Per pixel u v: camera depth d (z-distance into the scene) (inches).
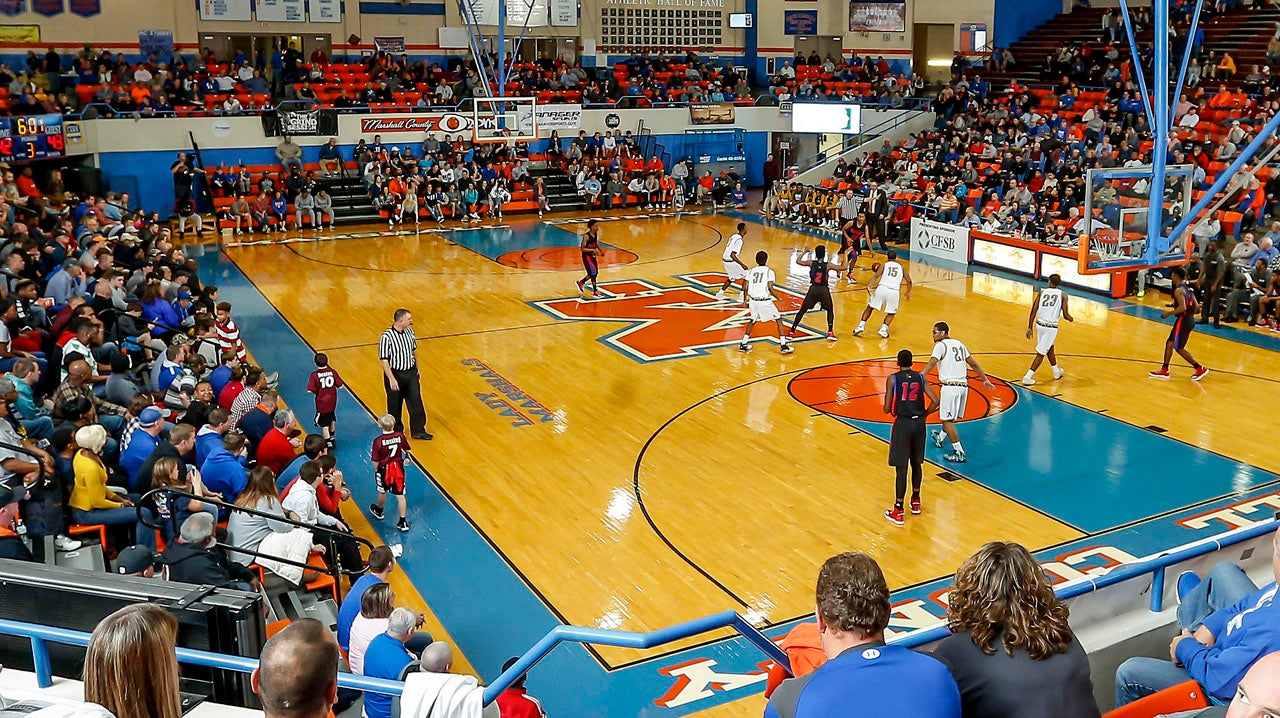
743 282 800.9
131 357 525.3
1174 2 1307.8
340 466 480.7
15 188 799.7
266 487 342.6
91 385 453.4
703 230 1139.3
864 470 468.4
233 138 1163.3
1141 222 506.3
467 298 810.2
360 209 1187.9
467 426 530.0
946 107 1310.3
